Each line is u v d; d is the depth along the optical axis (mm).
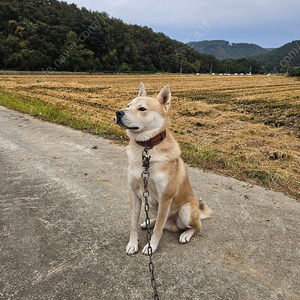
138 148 2586
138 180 2559
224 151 6469
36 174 4555
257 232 3010
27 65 65250
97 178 4473
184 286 2139
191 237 2900
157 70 99938
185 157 5781
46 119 9859
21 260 2395
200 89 25125
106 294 2031
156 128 2537
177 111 12602
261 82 34656
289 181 4672
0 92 18531
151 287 2113
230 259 2518
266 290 2137
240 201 3809
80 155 5801
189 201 2914
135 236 2668
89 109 12875
